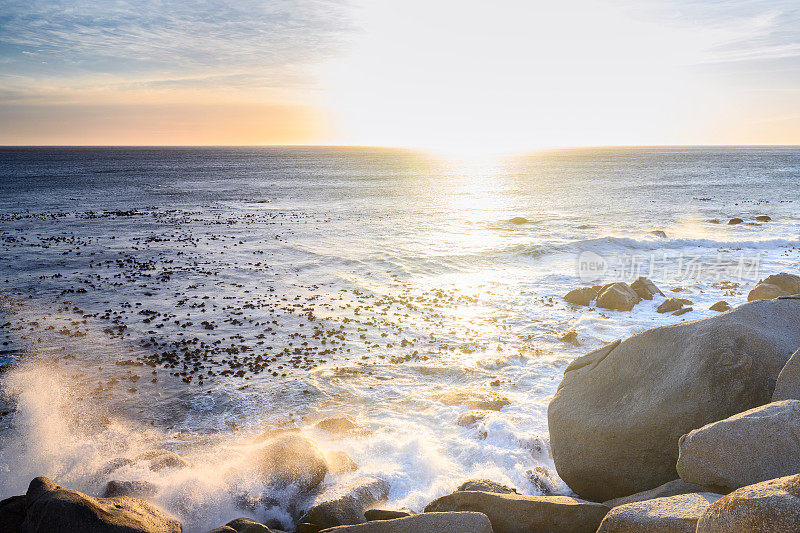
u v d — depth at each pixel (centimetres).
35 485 666
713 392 689
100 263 2747
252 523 661
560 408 830
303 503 771
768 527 366
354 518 704
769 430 533
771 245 3075
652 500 525
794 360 638
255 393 1251
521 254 2938
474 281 2425
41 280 2383
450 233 3744
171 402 1207
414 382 1312
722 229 3834
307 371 1389
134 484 757
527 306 2012
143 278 2438
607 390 809
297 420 1105
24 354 1502
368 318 1862
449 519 582
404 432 1030
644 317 1825
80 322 1795
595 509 618
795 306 835
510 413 1091
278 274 2536
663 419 705
